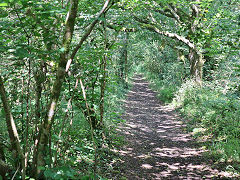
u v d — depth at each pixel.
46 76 3.10
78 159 4.09
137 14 9.72
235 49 6.03
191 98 11.21
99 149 5.02
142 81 25.97
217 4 9.38
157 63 21.38
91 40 4.65
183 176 4.78
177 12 11.31
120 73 17.59
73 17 2.03
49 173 1.71
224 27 6.08
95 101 4.70
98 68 4.22
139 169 5.05
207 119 8.18
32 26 2.20
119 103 12.59
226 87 8.49
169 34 11.25
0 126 4.46
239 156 5.20
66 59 2.06
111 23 5.64
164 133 8.33
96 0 4.25
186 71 15.02
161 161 5.67
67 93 3.68
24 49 1.78
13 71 2.84
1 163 2.21
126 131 8.06
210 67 13.68
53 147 3.03
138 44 22.25
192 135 7.66
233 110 7.22
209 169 5.01
